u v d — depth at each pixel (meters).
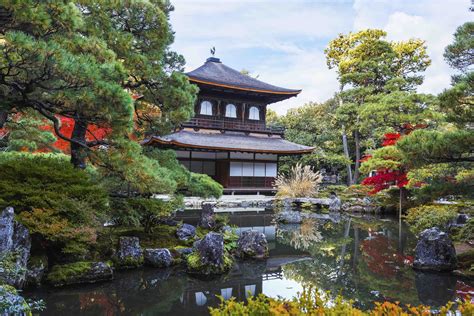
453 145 8.55
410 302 6.96
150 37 10.38
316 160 36.97
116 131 7.67
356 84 35.12
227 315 3.44
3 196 7.21
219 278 8.56
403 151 9.45
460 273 8.88
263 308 3.38
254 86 30.86
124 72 7.48
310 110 44.22
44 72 6.19
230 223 17.78
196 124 29.53
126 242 9.26
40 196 7.47
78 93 6.54
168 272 8.85
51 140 14.64
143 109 11.91
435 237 9.62
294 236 14.64
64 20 6.67
